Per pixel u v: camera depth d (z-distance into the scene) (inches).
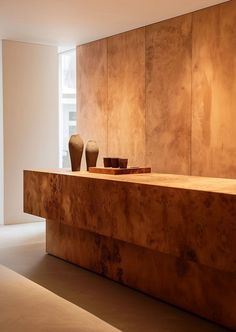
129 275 143.8
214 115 181.9
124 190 131.7
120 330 111.3
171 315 121.0
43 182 172.2
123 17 197.6
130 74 221.6
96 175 155.7
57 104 258.8
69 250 173.0
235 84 173.3
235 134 174.1
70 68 295.6
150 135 212.5
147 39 211.0
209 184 124.6
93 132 248.4
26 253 186.7
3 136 243.6
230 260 102.1
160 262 131.7
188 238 112.2
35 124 252.7
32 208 180.2
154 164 211.2
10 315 120.9
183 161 196.5
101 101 241.6
